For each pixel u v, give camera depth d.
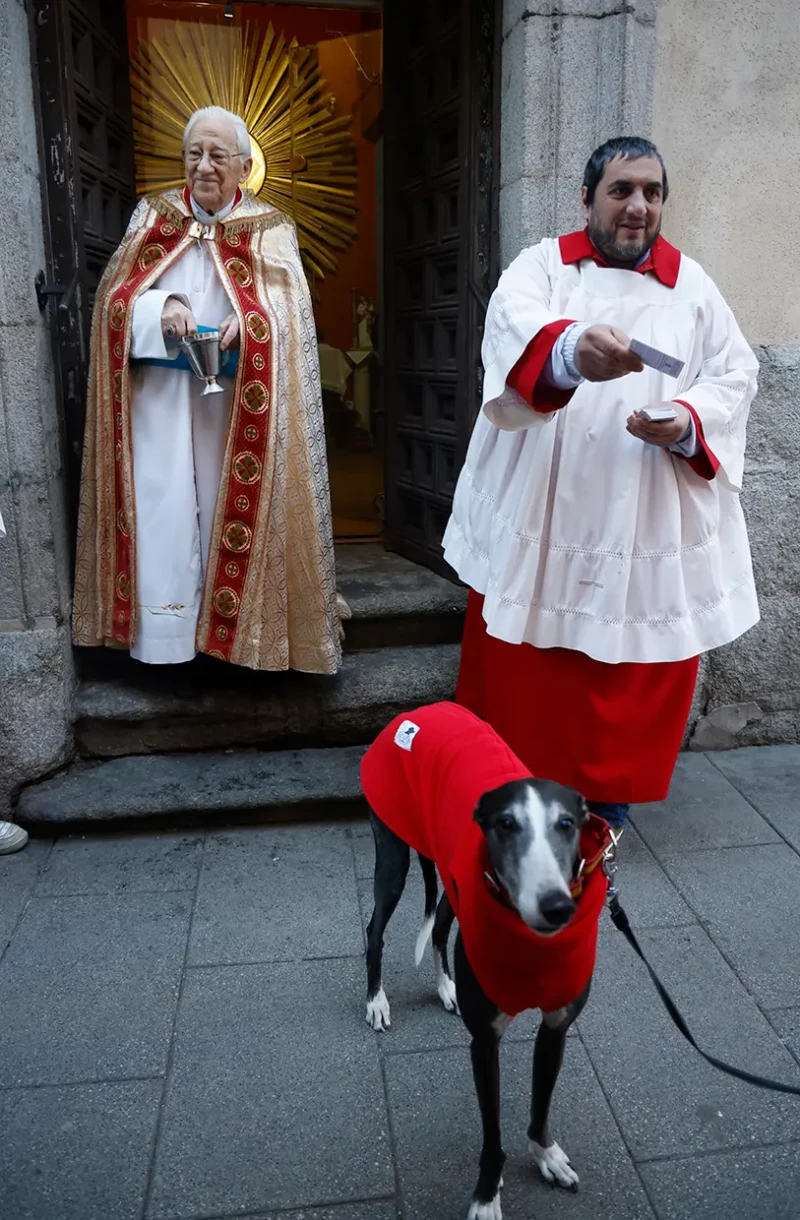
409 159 4.38
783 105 3.63
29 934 2.90
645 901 3.07
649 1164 2.15
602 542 2.79
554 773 3.03
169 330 3.21
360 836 3.42
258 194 5.09
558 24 3.34
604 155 2.71
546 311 2.67
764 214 3.72
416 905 3.06
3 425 3.35
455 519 3.19
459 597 4.12
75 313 3.58
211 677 3.79
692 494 2.81
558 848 1.65
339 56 4.96
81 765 3.71
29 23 3.31
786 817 3.55
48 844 3.40
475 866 1.78
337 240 5.36
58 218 3.50
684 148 3.61
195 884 3.15
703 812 3.59
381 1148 2.18
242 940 2.88
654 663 2.90
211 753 3.76
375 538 5.15
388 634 4.09
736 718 4.04
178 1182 2.09
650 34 3.39
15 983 2.70
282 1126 2.24
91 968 2.76
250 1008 2.61
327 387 5.73
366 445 5.82
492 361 2.71
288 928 2.93
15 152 3.20
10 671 3.43
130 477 3.40
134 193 4.20
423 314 4.32
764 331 3.82
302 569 3.53
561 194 3.48
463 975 1.88
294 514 3.49
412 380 4.52
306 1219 2.01
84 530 3.54
